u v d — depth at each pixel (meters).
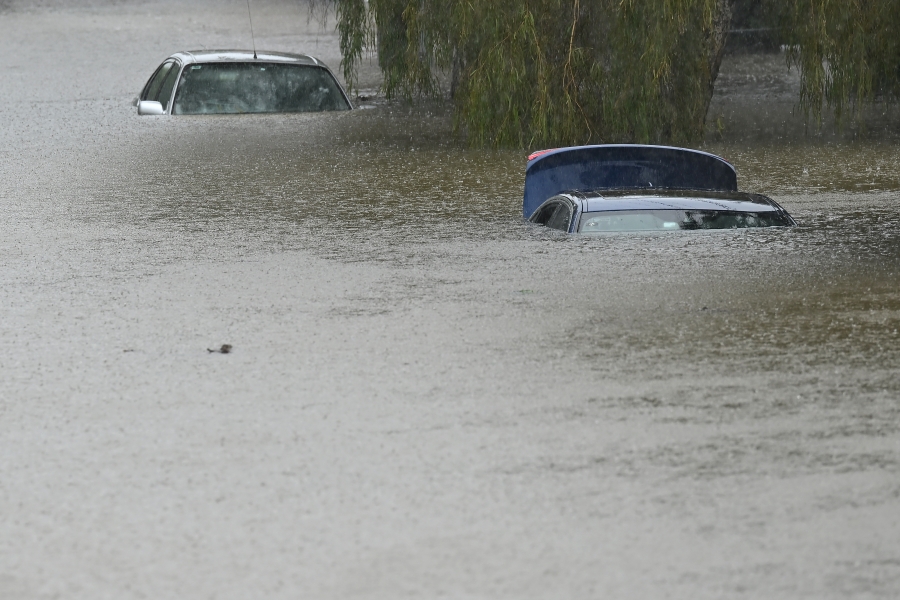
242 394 21.00
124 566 14.68
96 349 23.97
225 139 53.97
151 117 60.56
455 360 22.70
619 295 27.19
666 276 28.73
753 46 84.00
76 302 27.72
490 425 19.19
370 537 15.30
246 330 25.14
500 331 24.62
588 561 14.56
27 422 19.81
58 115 63.53
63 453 18.39
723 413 19.55
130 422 19.70
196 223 36.72
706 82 51.03
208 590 14.05
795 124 56.47
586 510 15.96
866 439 18.33
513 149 49.78
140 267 31.09
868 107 60.69
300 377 21.88
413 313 26.20
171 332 25.09
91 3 143.25
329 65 85.81
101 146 52.78
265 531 15.53
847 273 28.75
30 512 16.27
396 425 19.27
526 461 17.66
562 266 30.02
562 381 21.31
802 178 42.66
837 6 50.62
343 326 25.30
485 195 40.59
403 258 31.48
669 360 22.42
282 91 61.78
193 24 123.44
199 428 19.34
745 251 31.00
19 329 25.52
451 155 49.00
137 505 16.42
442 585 14.05
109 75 85.88
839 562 14.44
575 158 35.84
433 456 17.94
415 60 56.78
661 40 48.12
